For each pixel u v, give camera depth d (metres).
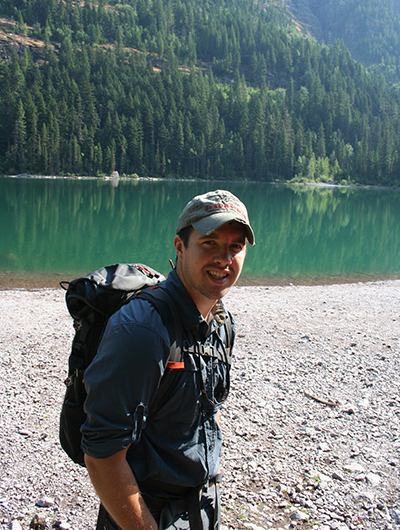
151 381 1.36
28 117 99.81
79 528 2.79
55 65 139.88
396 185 127.62
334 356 6.05
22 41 164.38
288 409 4.50
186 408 1.51
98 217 30.17
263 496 3.14
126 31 191.88
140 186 82.69
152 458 1.48
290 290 11.06
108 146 107.62
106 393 1.33
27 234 21.23
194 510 1.55
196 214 1.51
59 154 101.81
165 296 1.48
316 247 21.19
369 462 3.58
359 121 160.62
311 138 144.50
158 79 141.50
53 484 3.22
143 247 18.91
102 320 1.62
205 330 1.56
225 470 3.44
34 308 8.35
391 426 4.17
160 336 1.38
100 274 1.68
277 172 128.38
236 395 4.77
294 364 5.72
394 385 5.10
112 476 1.35
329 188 114.62
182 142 117.38
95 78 140.12
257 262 16.45
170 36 199.00
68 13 190.75
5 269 13.21
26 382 4.96
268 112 141.62
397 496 3.17
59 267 13.82
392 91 193.62
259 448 3.76
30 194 50.34
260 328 7.26
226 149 124.00
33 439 3.81
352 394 4.87
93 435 1.34
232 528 2.81
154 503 1.52
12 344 6.20
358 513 2.98
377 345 6.56
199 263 1.52
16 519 2.85
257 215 37.69
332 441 3.90
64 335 6.66
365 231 29.19
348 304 9.36
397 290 11.42
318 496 3.15
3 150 101.25
